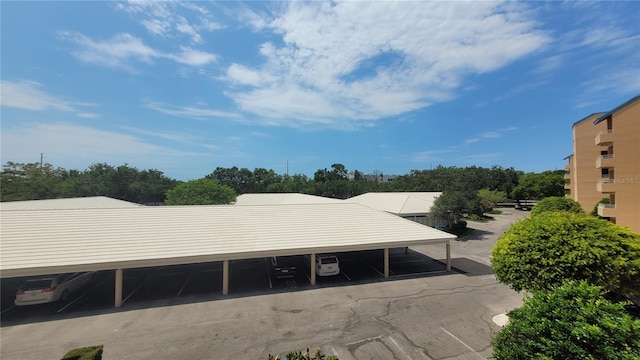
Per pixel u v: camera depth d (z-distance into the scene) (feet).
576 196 102.37
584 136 100.53
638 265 27.53
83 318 37.24
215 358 28.27
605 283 27.78
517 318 20.83
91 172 163.43
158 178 186.91
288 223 57.62
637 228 63.72
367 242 52.34
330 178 247.29
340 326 34.60
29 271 36.65
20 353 29.30
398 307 39.99
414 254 73.15
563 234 30.25
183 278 54.08
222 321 36.14
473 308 39.50
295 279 52.85
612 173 76.48
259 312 38.73
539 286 29.73
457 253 74.18
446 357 28.14
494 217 149.89
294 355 18.94
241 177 235.40
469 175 234.38
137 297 44.50
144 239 46.29
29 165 139.13
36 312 39.19
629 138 65.36
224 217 57.36
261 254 46.39
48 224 47.50
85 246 42.70
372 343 30.76
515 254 32.04
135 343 31.04
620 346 16.47
